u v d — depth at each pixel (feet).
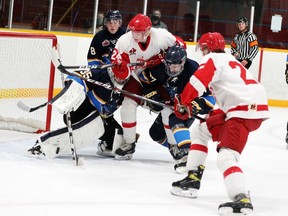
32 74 49.75
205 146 26.40
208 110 30.86
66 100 31.19
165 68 32.30
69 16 63.10
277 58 68.28
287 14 71.97
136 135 34.86
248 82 25.07
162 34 32.19
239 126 24.59
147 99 31.50
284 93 68.44
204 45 26.12
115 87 32.32
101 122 33.12
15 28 59.72
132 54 32.40
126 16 66.64
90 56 37.65
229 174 24.04
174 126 31.55
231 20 70.49
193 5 68.39
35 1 60.75
